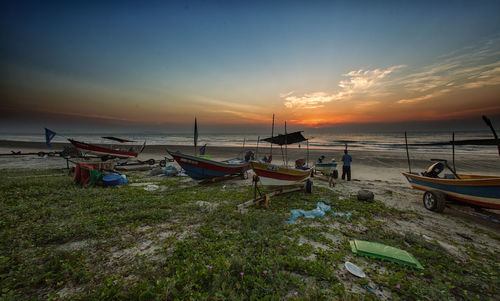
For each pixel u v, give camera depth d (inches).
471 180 244.8
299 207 286.2
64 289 121.6
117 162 672.4
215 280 122.3
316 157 948.6
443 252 174.2
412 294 122.3
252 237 186.4
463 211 261.3
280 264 145.2
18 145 1464.1
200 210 263.7
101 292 114.3
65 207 261.7
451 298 122.2
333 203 305.6
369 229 223.5
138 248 171.6
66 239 178.5
